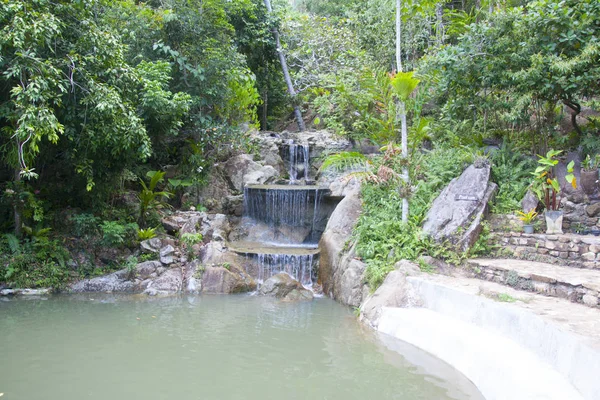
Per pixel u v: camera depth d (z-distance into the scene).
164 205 11.96
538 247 7.48
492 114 10.71
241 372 5.09
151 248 10.01
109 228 9.53
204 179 12.88
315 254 10.12
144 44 12.40
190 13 12.87
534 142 9.84
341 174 13.21
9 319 7.09
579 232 7.68
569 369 3.93
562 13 8.30
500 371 4.37
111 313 7.57
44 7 8.33
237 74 13.31
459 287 6.46
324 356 5.62
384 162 9.05
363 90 13.44
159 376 4.94
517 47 9.05
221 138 13.50
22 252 9.10
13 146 8.59
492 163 9.28
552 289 5.87
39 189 10.30
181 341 6.16
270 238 11.95
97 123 9.02
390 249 8.51
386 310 6.98
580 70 8.32
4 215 9.84
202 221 11.27
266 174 13.48
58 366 5.17
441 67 9.70
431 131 11.14
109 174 10.30
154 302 8.40
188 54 12.88
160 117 10.91
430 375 4.98
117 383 4.73
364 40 17.58
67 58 8.74
